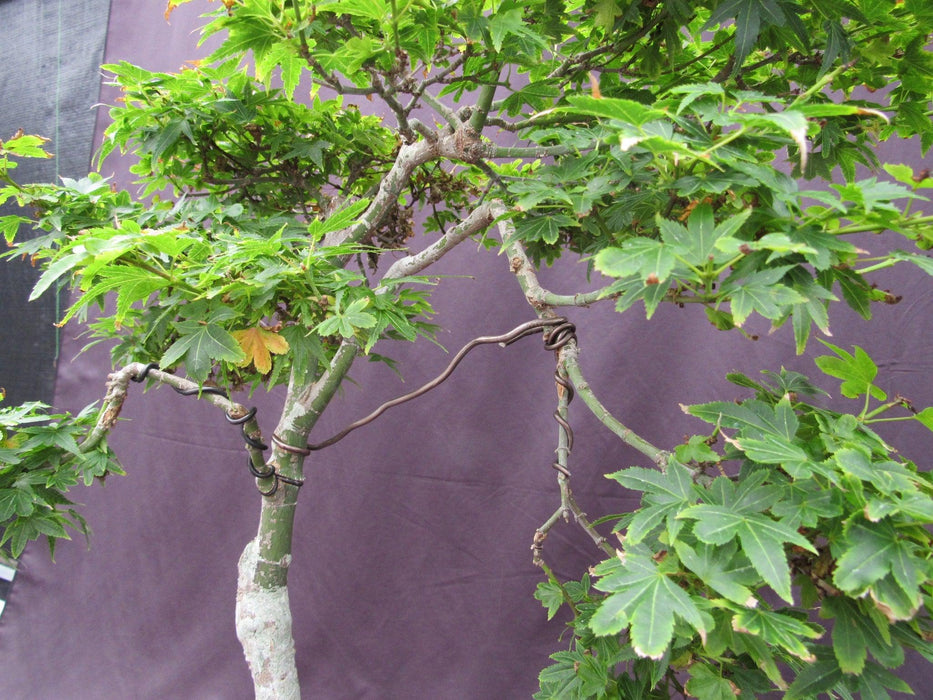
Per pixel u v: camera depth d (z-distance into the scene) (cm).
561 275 131
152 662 158
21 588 173
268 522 80
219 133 87
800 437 57
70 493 170
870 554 41
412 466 141
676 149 41
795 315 44
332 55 64
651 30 71
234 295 62
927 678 104
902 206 107
